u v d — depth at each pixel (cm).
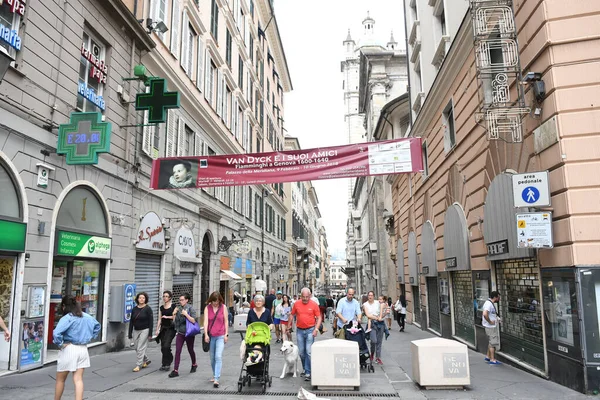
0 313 804
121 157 1243
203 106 1978
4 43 814
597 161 695
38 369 858
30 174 873
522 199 747
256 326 749
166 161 1256
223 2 2394
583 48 725
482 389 719
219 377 803
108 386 745
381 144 1170
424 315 1859
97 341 1114
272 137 4162
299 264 6197
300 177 1189
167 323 904
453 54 1216
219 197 2252
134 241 1304
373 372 884
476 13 925
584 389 657
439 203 1530
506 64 865
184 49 1773
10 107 821
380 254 3512
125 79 1220
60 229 954
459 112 1245
